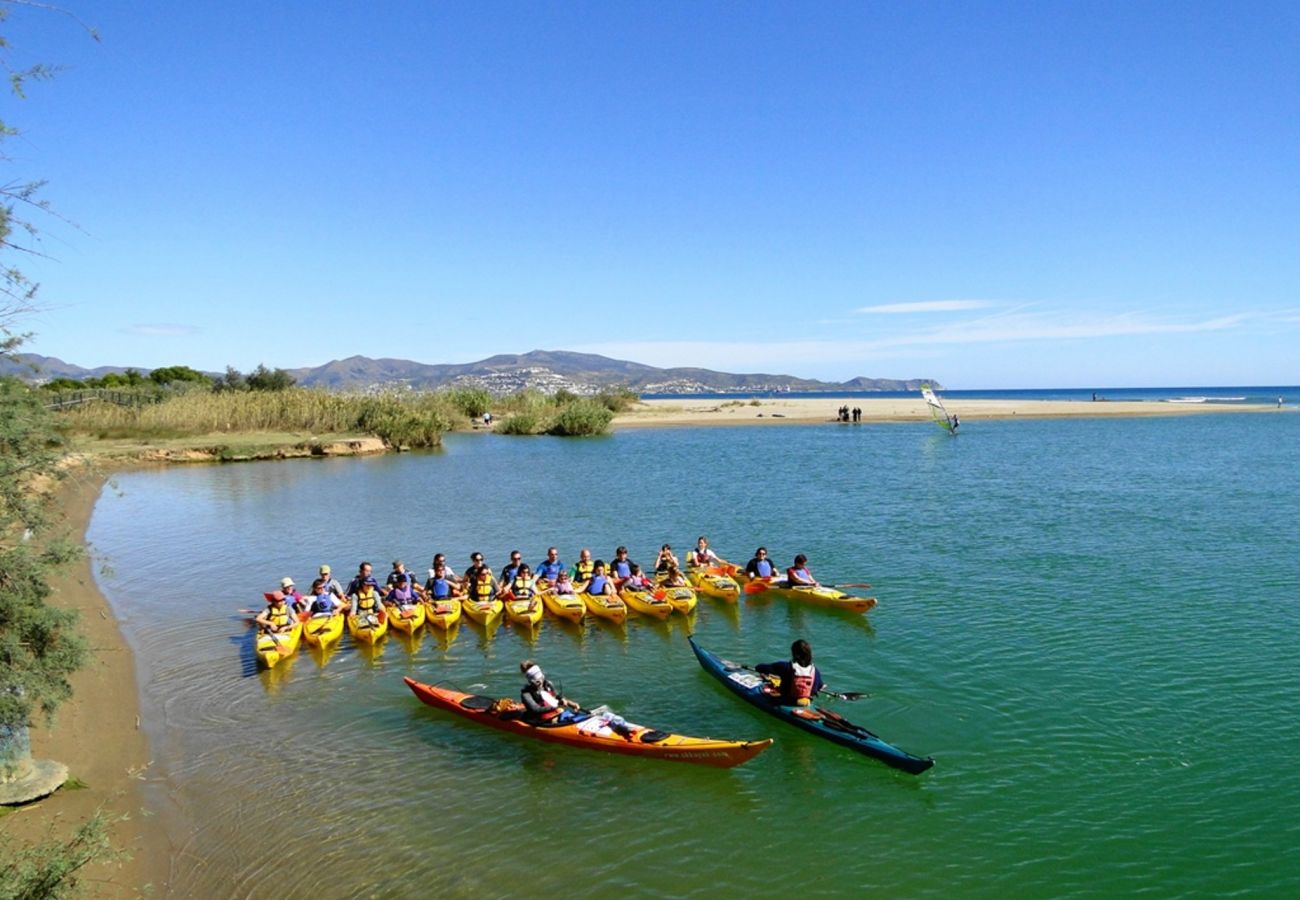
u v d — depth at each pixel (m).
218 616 21.95
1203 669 17.23
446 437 79.25
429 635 20.39
